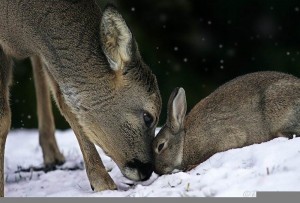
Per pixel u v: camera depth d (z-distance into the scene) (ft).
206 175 36.37
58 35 40.60
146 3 84.23
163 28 84.38
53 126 53.88
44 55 41.37
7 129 41.65
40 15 40.88
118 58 39.55
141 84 40.11
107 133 40.70
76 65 40.37
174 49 84.48
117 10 38.58
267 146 38.52
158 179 38.45
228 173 36.04
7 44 42.60
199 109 43.52
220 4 85.97
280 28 85.05
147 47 83.35
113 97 40.11
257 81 42.98
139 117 40.42
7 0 41.52
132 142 40.60
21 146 66.28
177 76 82.99
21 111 80.59
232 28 85.66
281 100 41.75
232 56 85.20
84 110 40.60
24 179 49.83
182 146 42.63
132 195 36.27
